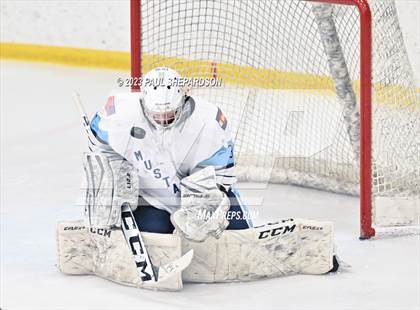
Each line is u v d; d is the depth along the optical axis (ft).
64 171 50.98
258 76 47.06
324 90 46.96
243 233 32.68
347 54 44.24
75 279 33.50
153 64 45.27
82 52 74.38
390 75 39.60
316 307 30.55
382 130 39.73
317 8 42.32
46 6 74.64
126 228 32.17
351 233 40.01
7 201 45.19
